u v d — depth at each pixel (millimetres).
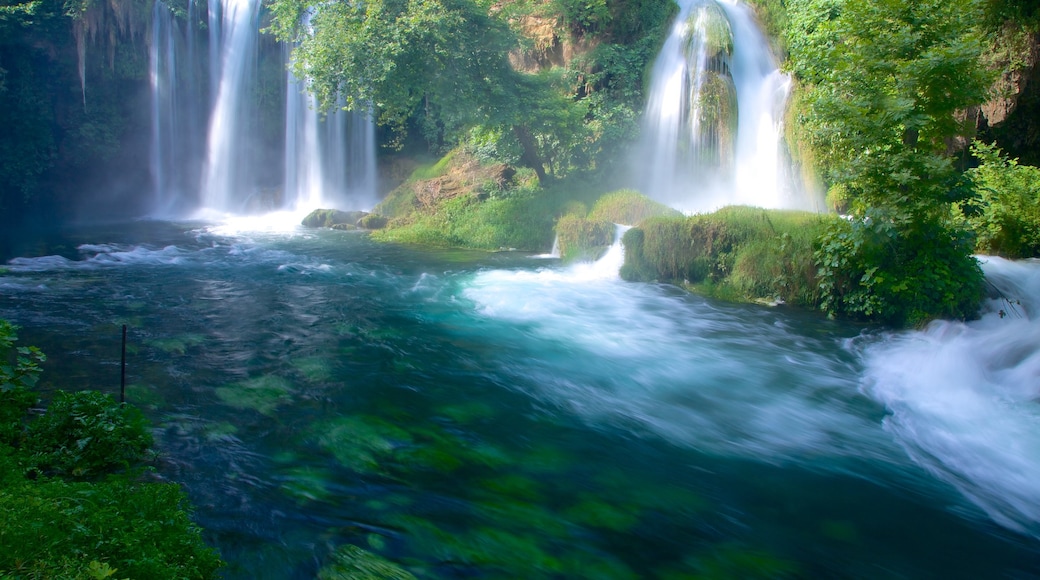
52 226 22594
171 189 26891
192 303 12180
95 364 8633
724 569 5070
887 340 10836
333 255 17359
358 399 7879
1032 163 17078
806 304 12750
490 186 21734
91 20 23750
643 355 10000
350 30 17562
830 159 14172
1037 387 8875
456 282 14281
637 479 6363
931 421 7883
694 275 14148
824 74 11914
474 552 5047
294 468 6113
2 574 3160
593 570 4949
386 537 5141
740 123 20953
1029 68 16891
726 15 21469
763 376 9258
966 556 5375
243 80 26797
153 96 25703
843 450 7121
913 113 10945
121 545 3686
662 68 21562
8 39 22156
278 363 9031
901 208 11102
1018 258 13828
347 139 27281
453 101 18766
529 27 23953
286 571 4648
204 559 4023
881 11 11055
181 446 6383
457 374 8930
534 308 12352
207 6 26547
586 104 20750
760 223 13969
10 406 6266
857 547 5445
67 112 24453
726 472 6578
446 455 6586
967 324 11164
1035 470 6781
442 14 17266
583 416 7777
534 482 6180
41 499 3834
